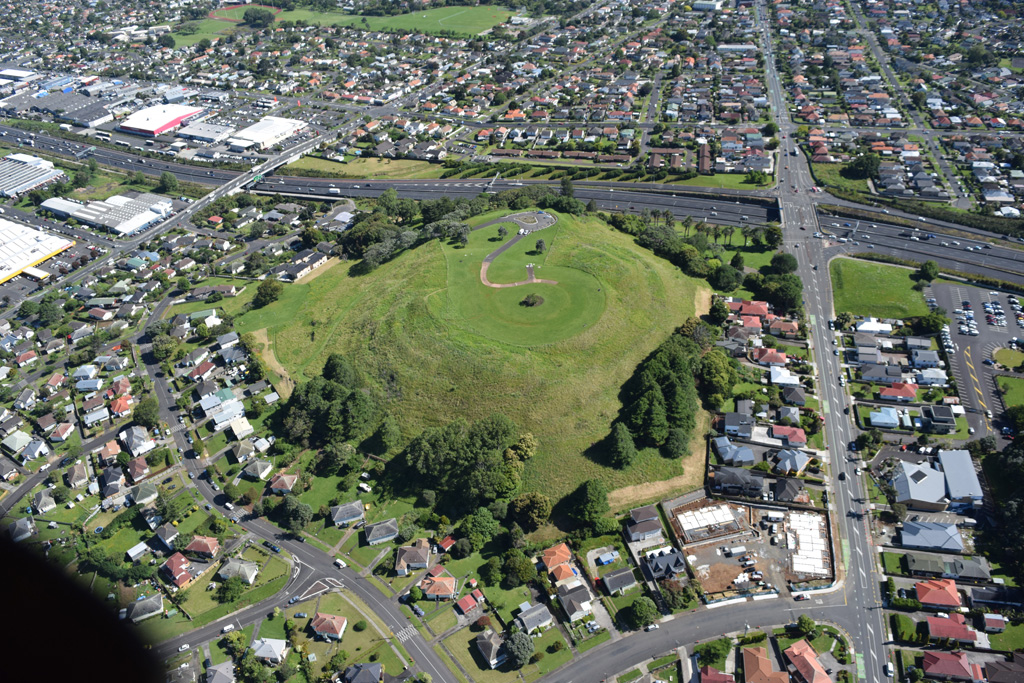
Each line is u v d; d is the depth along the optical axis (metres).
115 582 183.88
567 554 182.25
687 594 170.62
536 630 166.88
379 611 174.88
